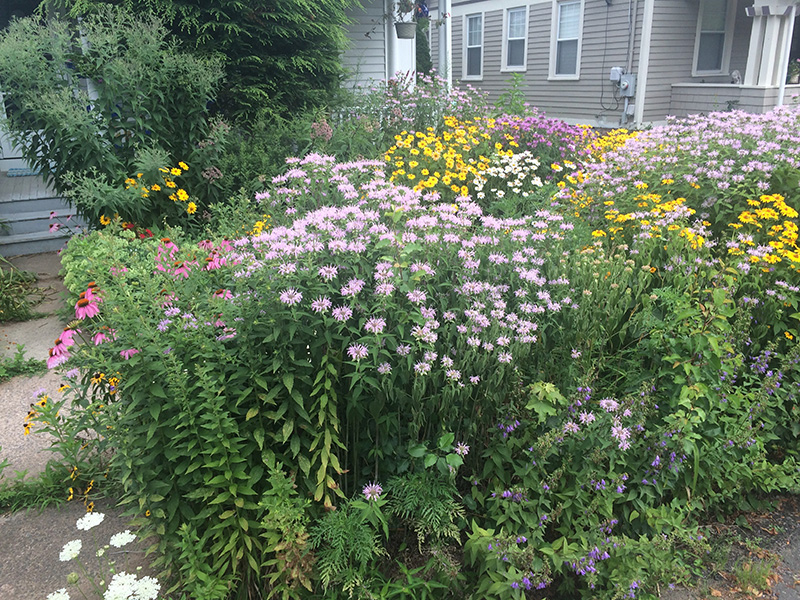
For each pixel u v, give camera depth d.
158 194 5.64
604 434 2.64
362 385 2.41
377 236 2.75
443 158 5.93
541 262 2.99
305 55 7.60
